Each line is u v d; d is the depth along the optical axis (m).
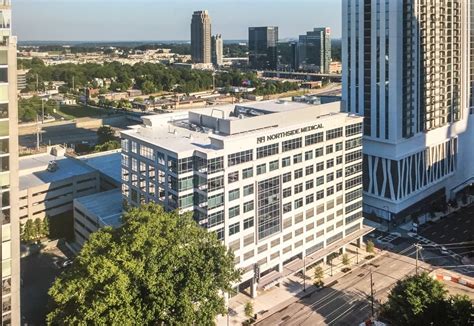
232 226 119.56
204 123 139.75
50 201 168.75
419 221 178.62
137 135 131.12
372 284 129.75
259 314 119.94
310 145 134.25
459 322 94.81
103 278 88.38
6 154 88.50
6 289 91.31
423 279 104.62
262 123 129.00
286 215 131.50
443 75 188.62
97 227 144.62
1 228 89.44
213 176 113.81
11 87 87.62
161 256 93.50
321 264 144.38
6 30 87.25
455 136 199.25
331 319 118.06
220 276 98.06
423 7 174.50
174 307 88.69
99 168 189.88
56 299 88.06
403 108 170.88
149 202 116.94
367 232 155.38
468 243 156.75
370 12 170.25
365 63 174.12
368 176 178.62
